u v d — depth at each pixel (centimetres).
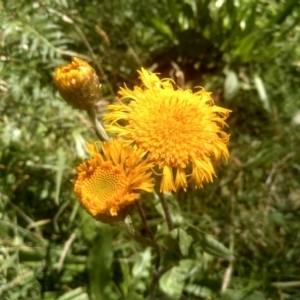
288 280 20
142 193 21
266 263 20
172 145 14
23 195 21
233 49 25
